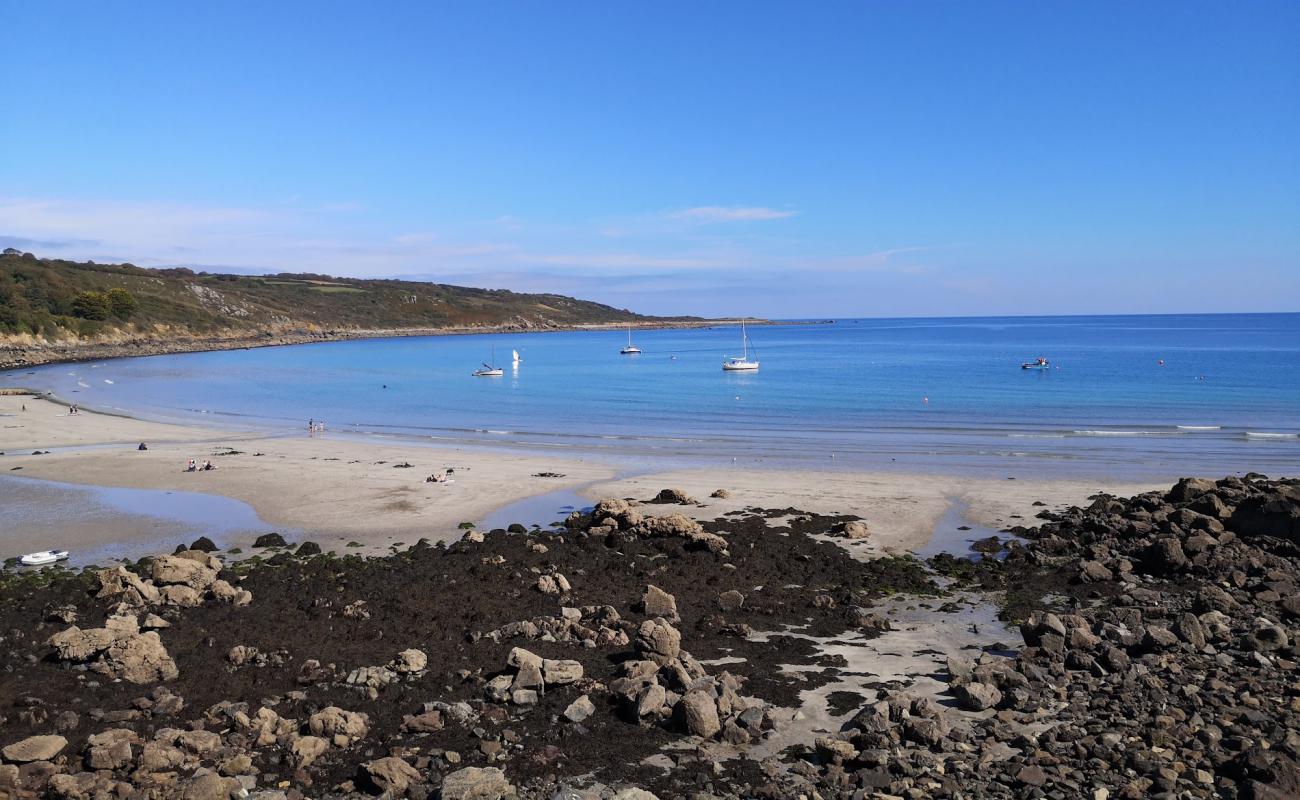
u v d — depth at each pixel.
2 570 28.23
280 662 18.88
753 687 18.03
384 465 47.75
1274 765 13.30
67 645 18.38
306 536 32.81
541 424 67.94
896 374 114.06
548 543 30.66
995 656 20.27
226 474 44.84
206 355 164.00
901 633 22.12
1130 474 43.41
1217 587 23.69
